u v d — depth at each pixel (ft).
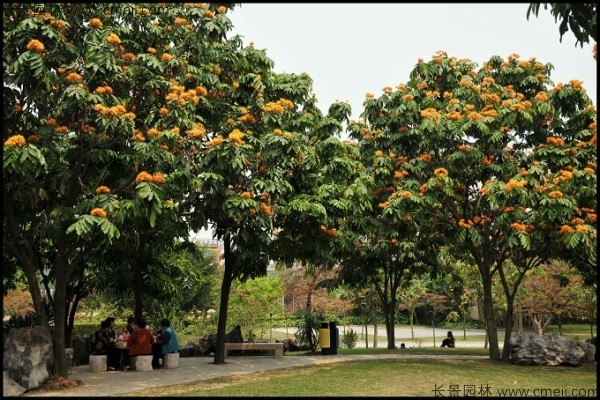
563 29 26.02
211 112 40.73
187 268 67.51
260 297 98.63
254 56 44.32
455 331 145.59
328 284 71.92
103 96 33.24
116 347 46.83
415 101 51.16
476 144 47.32
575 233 40.88
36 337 34.58
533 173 43.37
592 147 45.91
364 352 64.39
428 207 47.78
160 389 33.73
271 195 40.96
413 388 32.68
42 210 39.24
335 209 44.16
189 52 38.93
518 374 39.65
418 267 72.64
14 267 49.73
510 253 51.13
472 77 51.55
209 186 35.47
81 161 34.27
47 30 31.32
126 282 57.72
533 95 50.47
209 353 60.70
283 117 44.06
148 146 33.73
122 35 36.58
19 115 33.01
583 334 112.98
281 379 36.65
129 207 31.65
